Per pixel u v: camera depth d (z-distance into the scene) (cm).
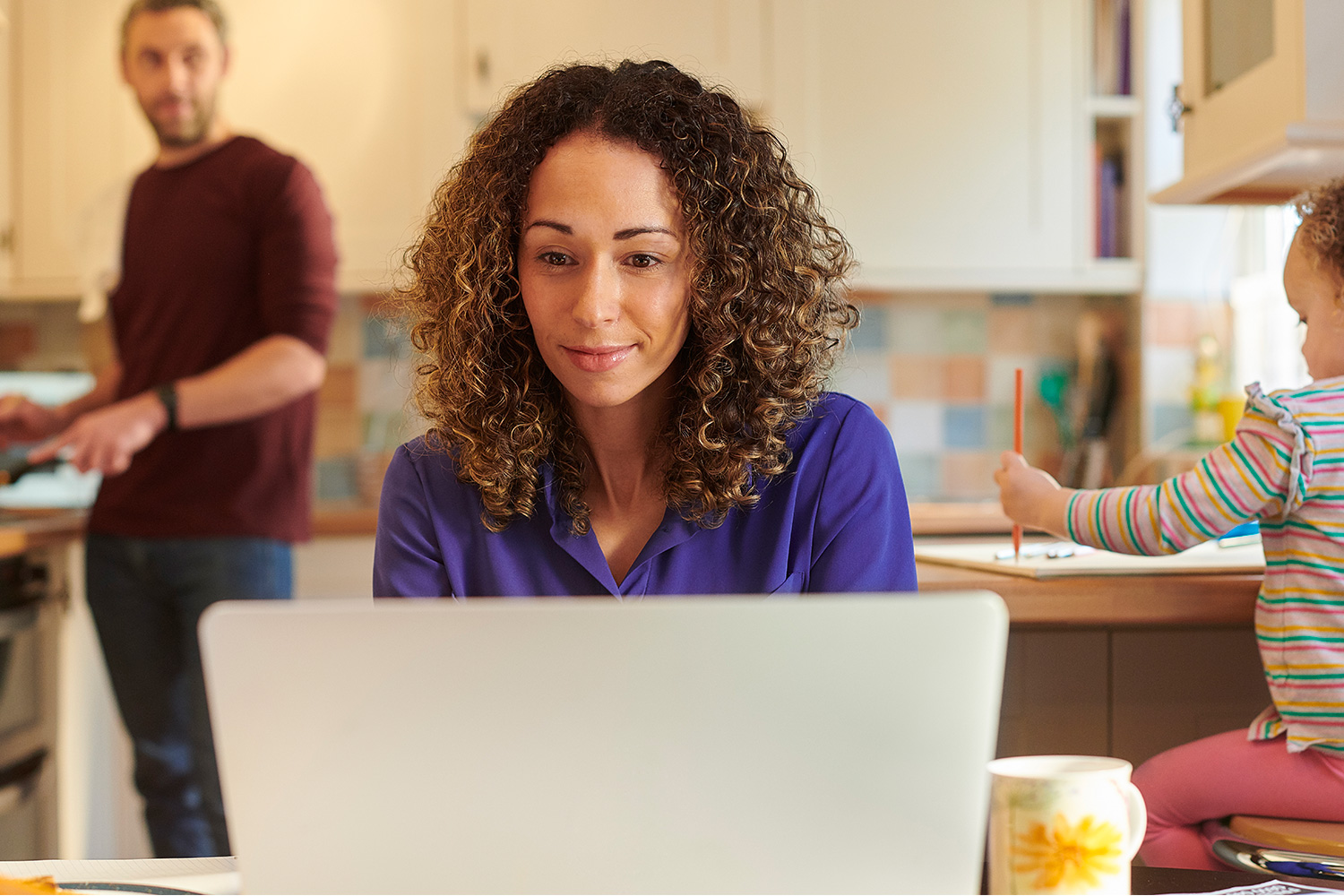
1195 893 62
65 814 210
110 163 270
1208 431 271
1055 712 140
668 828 51
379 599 94
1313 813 110
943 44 272
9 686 191
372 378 305
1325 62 138
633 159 82
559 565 91
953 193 273
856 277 272
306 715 50
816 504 92
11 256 272
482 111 267
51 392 240
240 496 195
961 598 48
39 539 192
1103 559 129
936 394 309
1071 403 300
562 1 267
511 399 90
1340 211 118
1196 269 276
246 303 200
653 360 84
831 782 50
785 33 270
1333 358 118
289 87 269
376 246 269
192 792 205
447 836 51
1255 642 140
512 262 88
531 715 50
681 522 90
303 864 51
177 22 198
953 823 50
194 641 197
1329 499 108
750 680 49
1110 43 275
